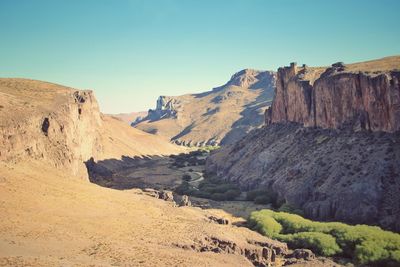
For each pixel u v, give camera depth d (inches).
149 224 2664.9
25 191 2519.7
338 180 3937.0
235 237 2790.4
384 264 2598.4
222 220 3422.7
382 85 4190.5
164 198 4114.2
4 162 2758.4
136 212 2854.3
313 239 2938.0
